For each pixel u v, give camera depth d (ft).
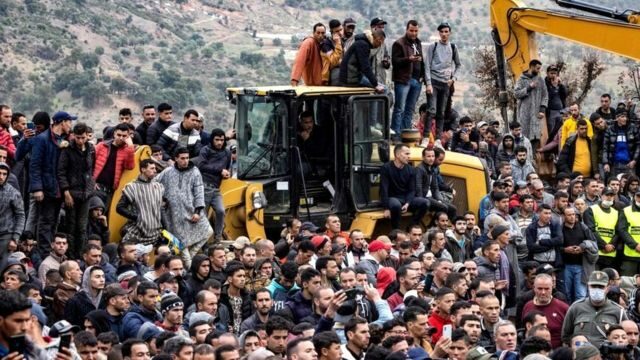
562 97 127.65
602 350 76.79
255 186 100.58
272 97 101.91
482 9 309.22
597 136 122.21
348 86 106.01
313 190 103.76
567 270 103.45
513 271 98.78
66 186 92.12
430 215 105.91
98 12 257.96
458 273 85.87
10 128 99.45
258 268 85.40
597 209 105.29
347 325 71.97
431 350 77.66
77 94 206.08
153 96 211.61
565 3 124.26
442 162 109.50
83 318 79.00
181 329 76.07
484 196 109.81
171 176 95.61
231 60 261.03
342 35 109.40
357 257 95.04
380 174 104.12
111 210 96.07
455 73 120.98
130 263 87.20
